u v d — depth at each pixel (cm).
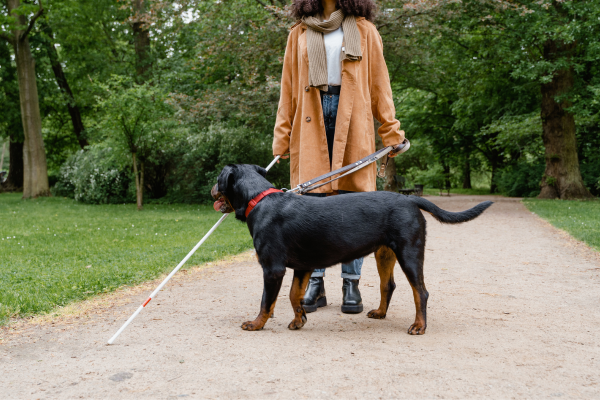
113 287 486
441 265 627
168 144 1828
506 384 238
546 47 1792
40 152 2338
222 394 229
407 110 2778
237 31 1452
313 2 380
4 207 1806
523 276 546
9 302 411
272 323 360
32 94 2308
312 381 243
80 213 1541
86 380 250
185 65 2067
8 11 2264
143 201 2031
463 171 4006
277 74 1462
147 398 226
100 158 2005
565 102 1894
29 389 240
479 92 2188
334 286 508
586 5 1545
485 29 1795
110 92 1681
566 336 320
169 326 353
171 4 1494
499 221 1202
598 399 221
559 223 1062
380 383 240
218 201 357
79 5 2178
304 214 325
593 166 2222
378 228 325
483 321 360
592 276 541
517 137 2128
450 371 256
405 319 370
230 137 1844
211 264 637
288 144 405
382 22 1330
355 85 374
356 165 368
